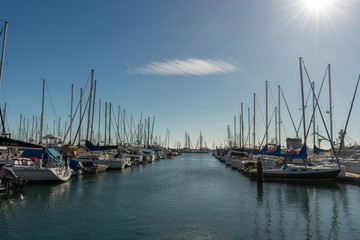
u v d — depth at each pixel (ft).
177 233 49.60
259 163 114.32
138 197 79.82
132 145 263.08
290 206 70.64
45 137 136.15
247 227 53.47
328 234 49.96
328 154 159.43
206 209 66.85
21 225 52.26
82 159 147.64
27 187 89.76
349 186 102.47
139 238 46.88
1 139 79.00
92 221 55.52
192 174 151.33
